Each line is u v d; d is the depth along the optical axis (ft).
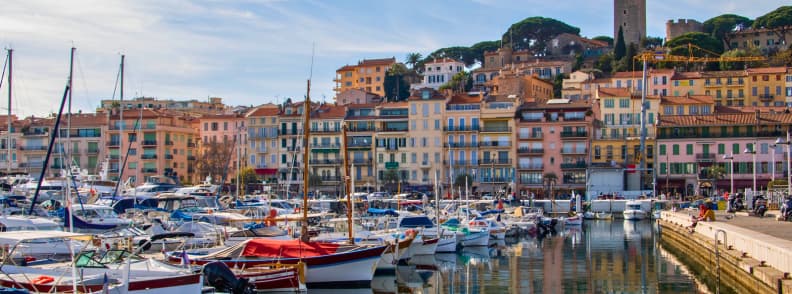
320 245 165.68
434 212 319.68
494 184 491.31
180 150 529.86
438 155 496.23
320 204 339.98
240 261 157.79
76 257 128.57
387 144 501.15
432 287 177.99
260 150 516.32
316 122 509.35
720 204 343.67
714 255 201.05
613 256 236.43
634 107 522.06
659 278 188.85
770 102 606.55
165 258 159.63
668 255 238.48
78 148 501.56
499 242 286.46
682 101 533.55
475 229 266.57
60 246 156.46
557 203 437.58
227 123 552.41
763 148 467.93
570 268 208.95
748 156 469.98
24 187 302.86
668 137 485.97
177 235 168.25
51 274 124.57
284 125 512.63
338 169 501.97
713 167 472.03
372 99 634.84
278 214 270.46
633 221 403.95
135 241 179.93
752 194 347.15
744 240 173.88
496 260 228.43
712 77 620.08
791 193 283.79
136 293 118.73
